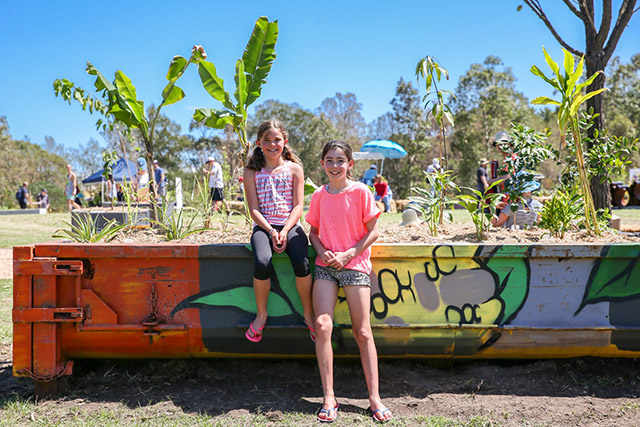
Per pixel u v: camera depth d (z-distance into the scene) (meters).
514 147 4.12
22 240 10.88
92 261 3.19
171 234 3.95
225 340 3.22
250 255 3.15
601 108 5.98
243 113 4.67
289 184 3.26
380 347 3.23
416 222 4.84
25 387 3.36
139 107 4.59
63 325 3.20
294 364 3.51
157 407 2.99
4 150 48.66
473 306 3.18
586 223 4.00
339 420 2.80
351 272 3.00
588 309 3.18
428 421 2.79
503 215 4.59
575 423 2.77
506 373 3.36
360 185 3.07
